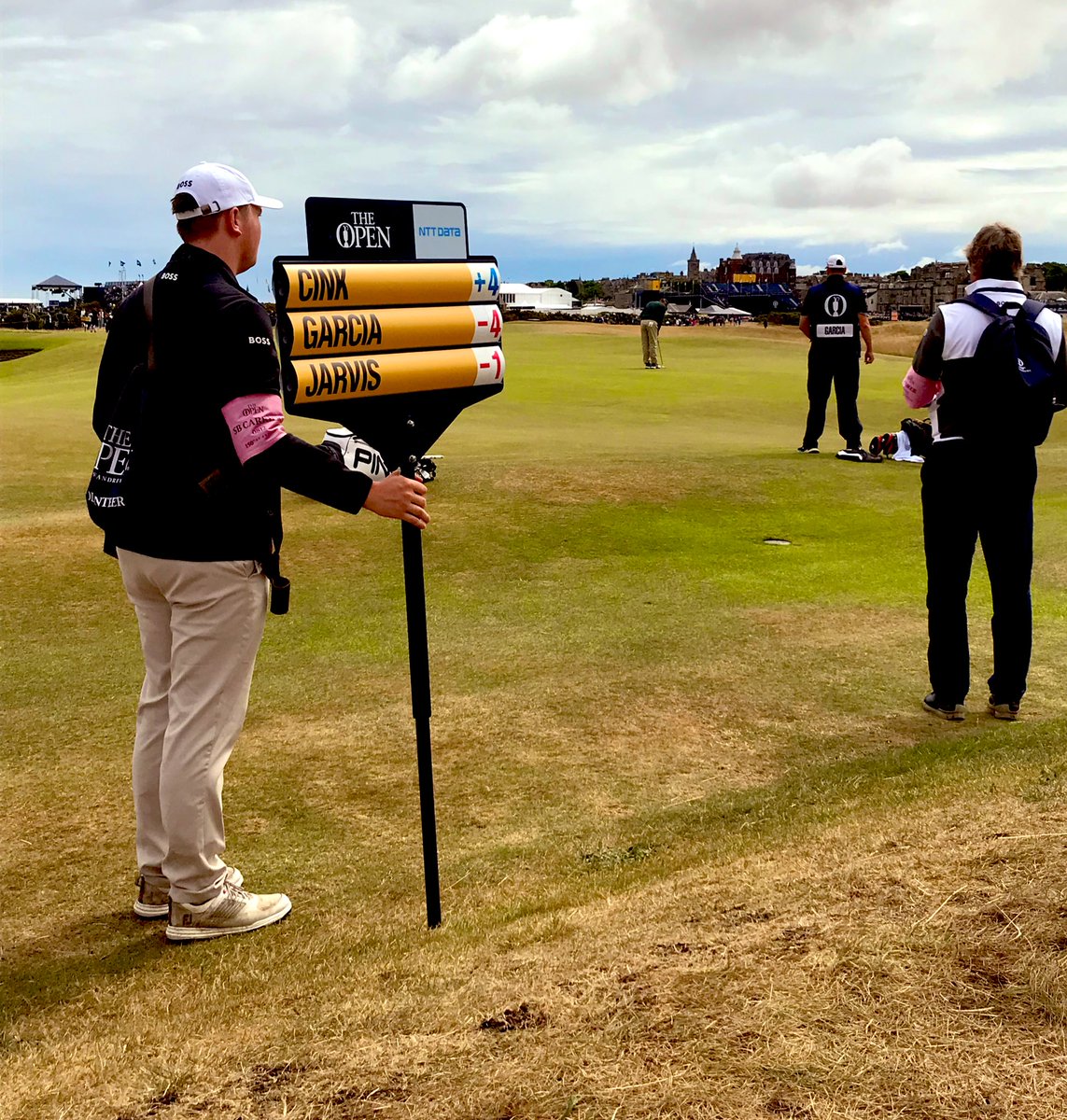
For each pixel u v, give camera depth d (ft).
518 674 19.44
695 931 8.06
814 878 8.86
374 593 24.62
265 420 9.89
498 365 11.12
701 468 37.96
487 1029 6.73
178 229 10.25
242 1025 7.63
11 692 18.57
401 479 10.23
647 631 22.00
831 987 6.75
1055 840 8.68
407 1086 6.17
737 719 17.29
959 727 16.84
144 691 11.21
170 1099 6.38
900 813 10.86
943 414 16.61
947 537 16.96
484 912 10.43
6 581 24.97
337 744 16.33
